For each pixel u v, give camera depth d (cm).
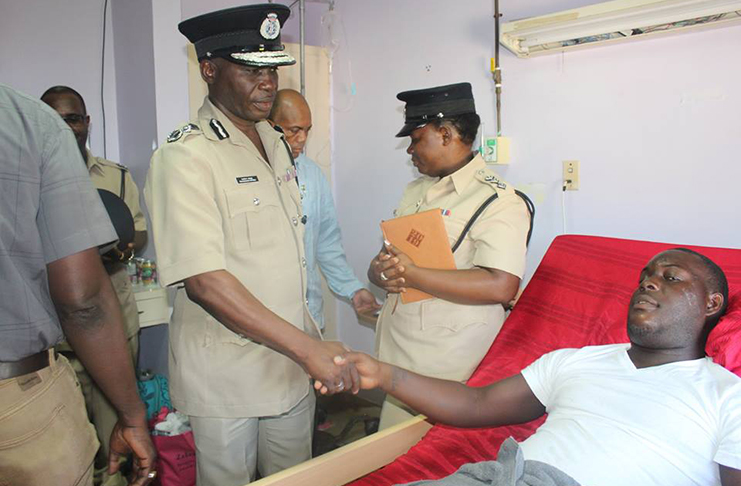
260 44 143
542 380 144
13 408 99
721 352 126
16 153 93
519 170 241
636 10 183
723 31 181
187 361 154
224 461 158
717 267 132
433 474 139
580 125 219
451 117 166
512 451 115
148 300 281
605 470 116
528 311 186
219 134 147
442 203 176
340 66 325
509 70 240
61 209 98
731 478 105
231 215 146
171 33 278
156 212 139
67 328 104
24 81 299
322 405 320
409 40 283
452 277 160
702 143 188
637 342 129
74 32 311
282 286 156
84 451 114
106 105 325
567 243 199
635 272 177
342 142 333
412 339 176
